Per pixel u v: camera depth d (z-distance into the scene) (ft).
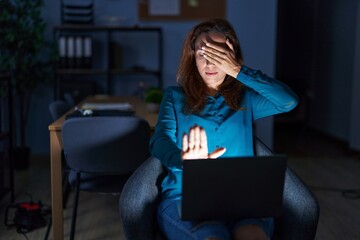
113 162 8.50
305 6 23.15
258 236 5.25
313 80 23.27
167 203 6.00
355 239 9.91
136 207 5.89
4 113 16.66
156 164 6.38
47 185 13.57
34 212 10.30
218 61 5.96
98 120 8.18
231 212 5.17
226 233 5.26
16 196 12.55
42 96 16.98
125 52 17.25
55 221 8.93
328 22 21.62
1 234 9.93
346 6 19.90
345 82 19.93
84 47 16.11
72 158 8.48
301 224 5.70
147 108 11.20
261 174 5.11
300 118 23.45
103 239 9.78
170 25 17.20
